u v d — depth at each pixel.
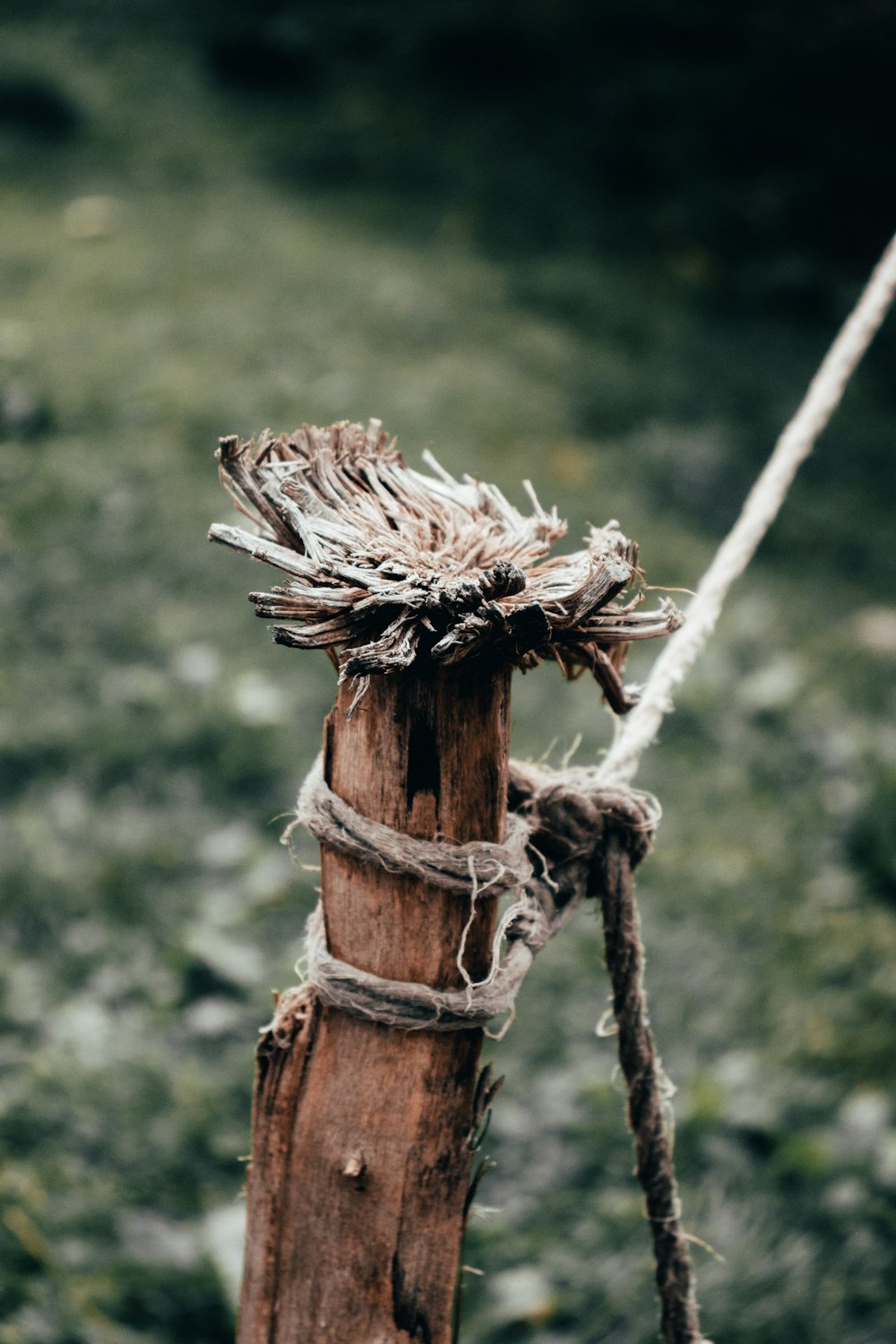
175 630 4.58
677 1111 3.23
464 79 9.62
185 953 3.46
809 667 4.98
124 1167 2.98
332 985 1.08
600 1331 2.79
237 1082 3.19
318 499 1.07
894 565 5.72
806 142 9.16
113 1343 2.63
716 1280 2.86
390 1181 1.12
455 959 1.08
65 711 4.20
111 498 5.09
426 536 1.09
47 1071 3.13
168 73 9.17
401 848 1.03
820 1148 3.15
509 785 1.27
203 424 5.64
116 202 7.56
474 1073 1.12
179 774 4.05
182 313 6.52
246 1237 1.19
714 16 10.15
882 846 4.13
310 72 9.43
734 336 7.41
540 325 7.05
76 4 9.78
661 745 4.53
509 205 8.38
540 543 1.14
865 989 3.67
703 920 3.84
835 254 8.40
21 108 8.27
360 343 6.56
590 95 9.51
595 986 3.56
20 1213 2.81
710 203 8.59
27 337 6.05
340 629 0.98
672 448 6.07
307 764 4.15
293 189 8.18
